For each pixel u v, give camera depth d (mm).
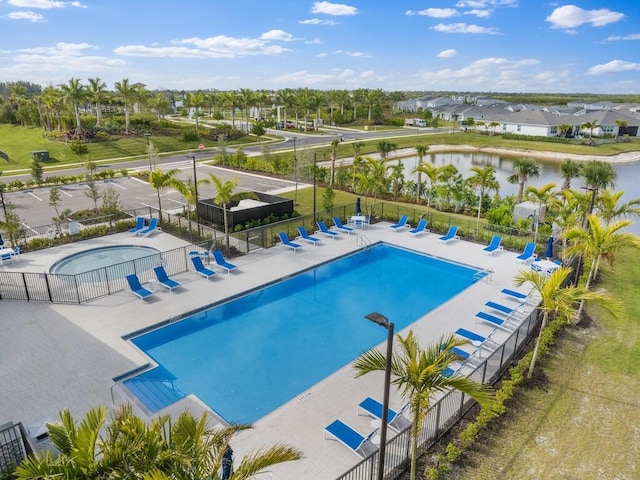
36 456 5574
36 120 73875
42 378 11875
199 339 14719
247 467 5777
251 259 21156
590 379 12422
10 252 19734
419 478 8906
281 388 12242
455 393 10453
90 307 16031
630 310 16672
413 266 21297
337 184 38438
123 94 67062
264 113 116312
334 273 20422
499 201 29406
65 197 34000
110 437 5910
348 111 112188
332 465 9125
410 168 53562
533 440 10070
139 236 23703
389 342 6859
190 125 81312
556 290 11695
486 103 150500
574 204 20891
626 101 178500
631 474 9180
